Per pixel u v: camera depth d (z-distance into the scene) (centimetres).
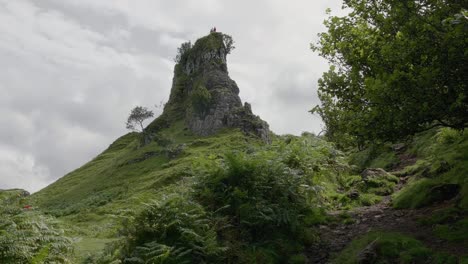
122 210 1070
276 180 1277
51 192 8981
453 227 973
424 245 930
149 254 917
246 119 9381
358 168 2384
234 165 1240
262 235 1127
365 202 1514
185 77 13500
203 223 1048
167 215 1024
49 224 1121
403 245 934
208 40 13162
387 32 1185
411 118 1052
